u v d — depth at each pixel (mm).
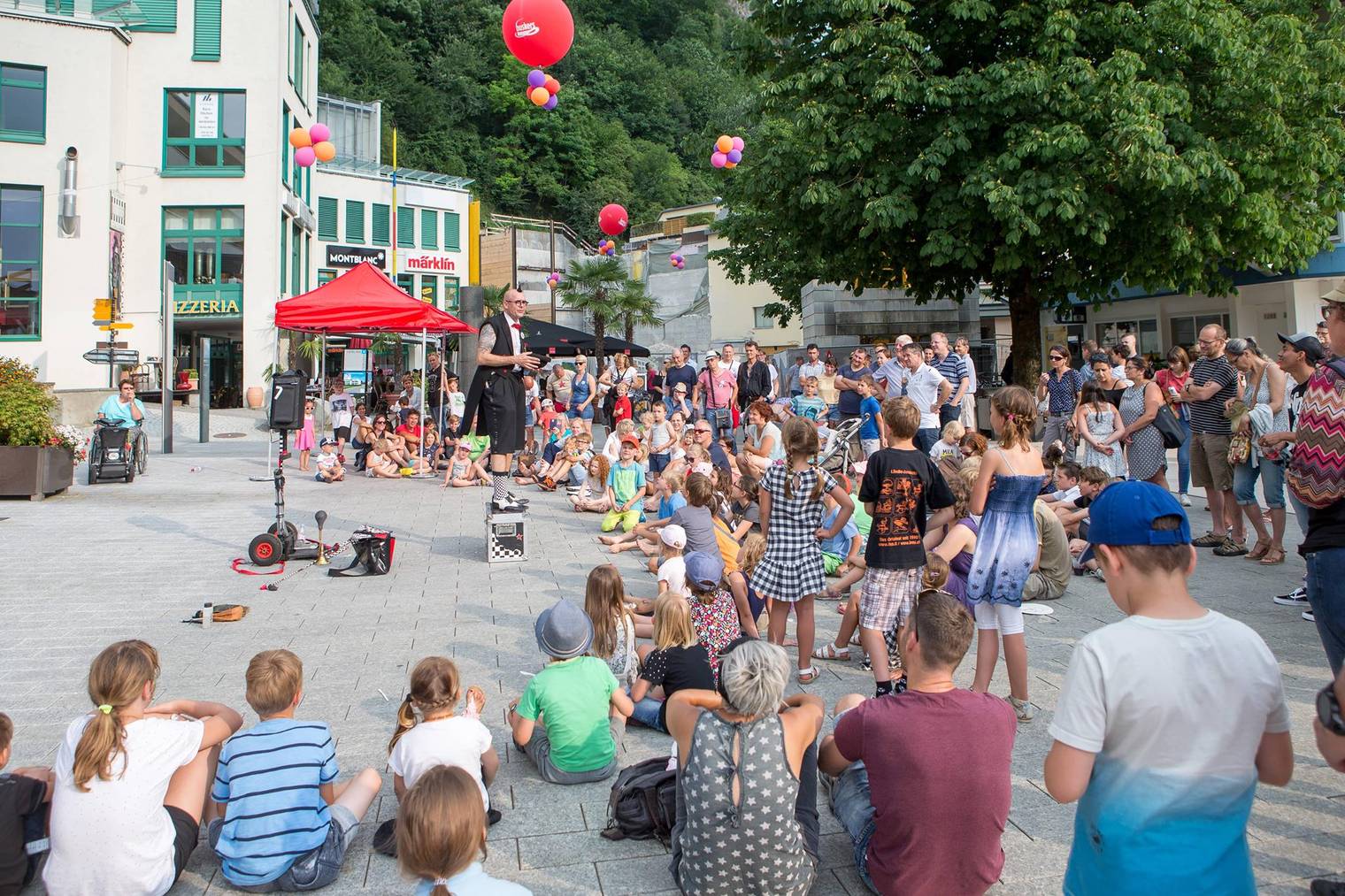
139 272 29328
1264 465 8164
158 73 29406
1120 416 9578
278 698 3658
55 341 27266
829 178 16719
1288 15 15844
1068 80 14633
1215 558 8523
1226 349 8375
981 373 23578
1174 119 14812
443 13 75688
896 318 23406
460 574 8641
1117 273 16672
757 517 8922
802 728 3250
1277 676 2225
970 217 15547
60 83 27453
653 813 3760
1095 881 2266
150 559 9203
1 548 9680
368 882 3549
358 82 64312
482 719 5129
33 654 6285
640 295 40719
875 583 5051
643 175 77812
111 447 14672
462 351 18359
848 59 16031
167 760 3328
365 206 42156
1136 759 2197
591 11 86500
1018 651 4836
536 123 71312
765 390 16906
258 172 29781
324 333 17094
